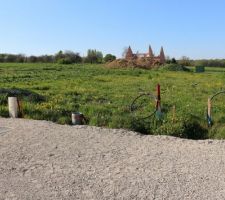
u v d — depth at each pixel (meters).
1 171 7.77
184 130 11.39
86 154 8.88
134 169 7.82
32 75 36.50
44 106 14.81
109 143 9.89
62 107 14.86
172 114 12.70
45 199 6.43
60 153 8.95
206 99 18.33
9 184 7.09
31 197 6.52
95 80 30.98
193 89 23.98
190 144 9.88
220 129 11.59
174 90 23.09
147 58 70.38
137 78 34.56
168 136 10.77
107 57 94.00
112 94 20.52
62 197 6.50
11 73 39.72
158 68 59.38
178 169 7.82
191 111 13.98
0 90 17.58
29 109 13.96
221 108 14.87
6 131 11.02
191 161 8.34
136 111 14.59
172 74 43.44
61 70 48.88
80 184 7.05
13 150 9.16
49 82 28.31
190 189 6.79
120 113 13.95
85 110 14.55
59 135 10.63
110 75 38.78
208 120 12.02
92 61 92.50
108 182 7.13
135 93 21.03
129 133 10.98
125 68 57.78
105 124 12.30
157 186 6.93
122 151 9.15
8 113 13.78
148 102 16.77
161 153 8.98
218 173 7.58
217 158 8.56
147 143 9.94
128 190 6.76
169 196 6.50
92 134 10.81
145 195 6.55
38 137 10.38
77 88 23.44
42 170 7.81
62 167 7.98
